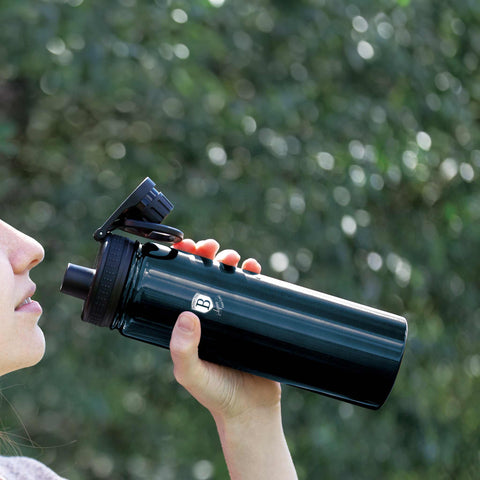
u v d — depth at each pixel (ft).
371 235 16.49
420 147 17.06
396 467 16.56
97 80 14.88
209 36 16.21
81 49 14.80
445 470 17.85
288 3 16.79
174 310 5.97
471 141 17.90
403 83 17.28
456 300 17.49
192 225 16.17
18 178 16.89
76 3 14.93
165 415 17.49
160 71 15.76
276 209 16.58
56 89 15.66
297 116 16.63
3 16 14.43
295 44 17.28
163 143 17.03
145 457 17.70
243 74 17.44
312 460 16.35
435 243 17.02
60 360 15.35
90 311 5.86
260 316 6.07
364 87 17.20
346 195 16.33
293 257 16.14
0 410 15.65
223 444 6.91
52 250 15.94
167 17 15.48
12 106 16.93
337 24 16.71
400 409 16.66
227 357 6.16
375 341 6.17
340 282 16.02
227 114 16.51
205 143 16.62
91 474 17.85
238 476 6.87
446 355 17.29
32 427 16.81
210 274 6.09
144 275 5.93
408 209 17.58
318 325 6.13
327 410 16.43
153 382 17.06
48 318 15.49
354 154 16.40
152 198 6.05
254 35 17.08
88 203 15.97
